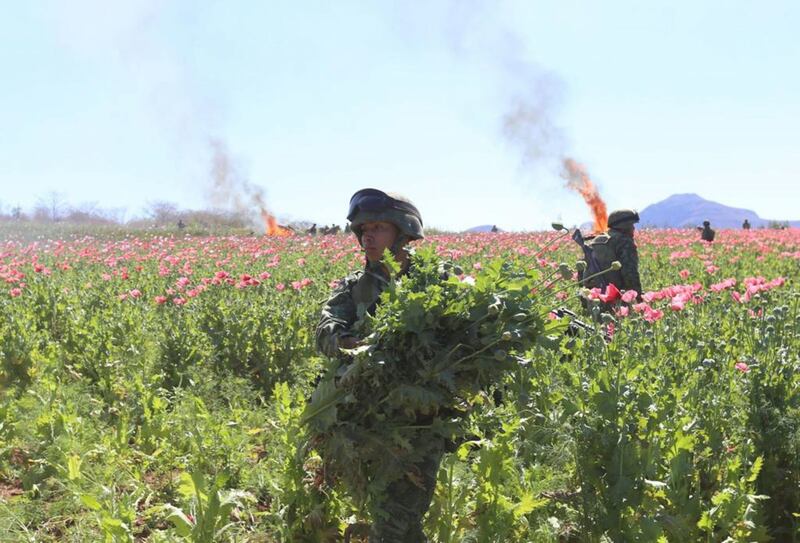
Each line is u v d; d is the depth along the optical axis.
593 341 5.79
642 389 4.65
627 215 8.15
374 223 3.82
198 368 7.78
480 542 4.21
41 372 7.83
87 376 8.12
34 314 10.21
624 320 6.50
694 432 4.74
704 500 4.62
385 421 3.59
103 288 12.40
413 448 3.58
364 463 3.73
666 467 4.43
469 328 3.50
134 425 6.63
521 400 4.48
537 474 4.62
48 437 6.05
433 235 31.92
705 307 7.69
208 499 3.92
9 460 5.89
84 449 5.88
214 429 5.71
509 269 3.61
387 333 3.45
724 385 5.32
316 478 4.32
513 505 4.22
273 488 4.66
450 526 4.22
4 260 20.56
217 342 8.34
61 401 6.73
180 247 25.50
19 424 6.27
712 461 4.73
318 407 3.66
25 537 4.62
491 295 3.53
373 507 3.58
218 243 26.44
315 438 3.78
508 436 4.55
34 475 5.55
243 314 8.55
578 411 4.51
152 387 7.40
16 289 11.16
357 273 4.00
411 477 3.55
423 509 3.69
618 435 4.33
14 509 4.97
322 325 3.81
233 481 5.38
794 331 6.28
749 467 4.69
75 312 9.98
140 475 5.50
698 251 22.06
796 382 5.11
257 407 7.36
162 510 4.77
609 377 4.46
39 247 26.64
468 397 3.68
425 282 3.53
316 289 11.63
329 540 4.38
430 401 3.39
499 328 3.49
